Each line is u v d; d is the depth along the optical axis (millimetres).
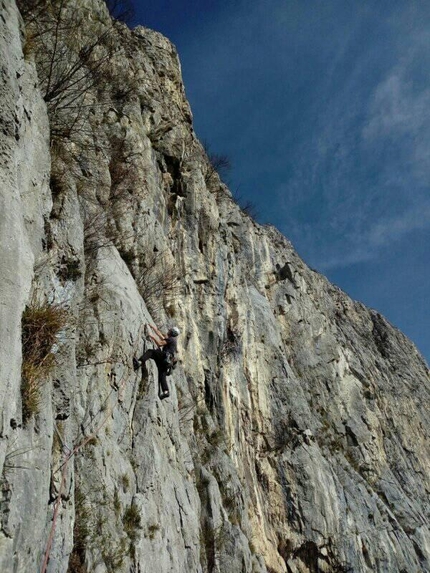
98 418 9344
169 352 11930
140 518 9398
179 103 27219
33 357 6051
